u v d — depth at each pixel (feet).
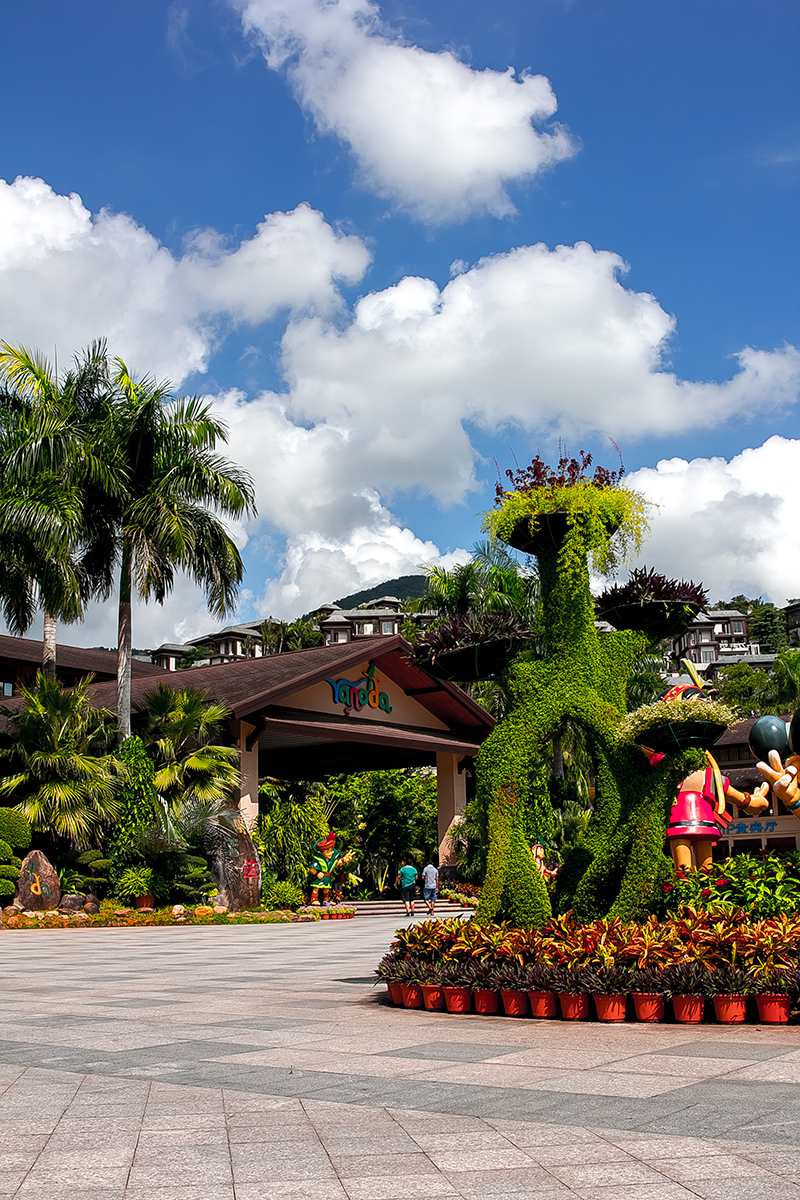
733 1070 18.84
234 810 86.89
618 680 33.22
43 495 84.53
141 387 92.12
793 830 123.13
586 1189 12.46
